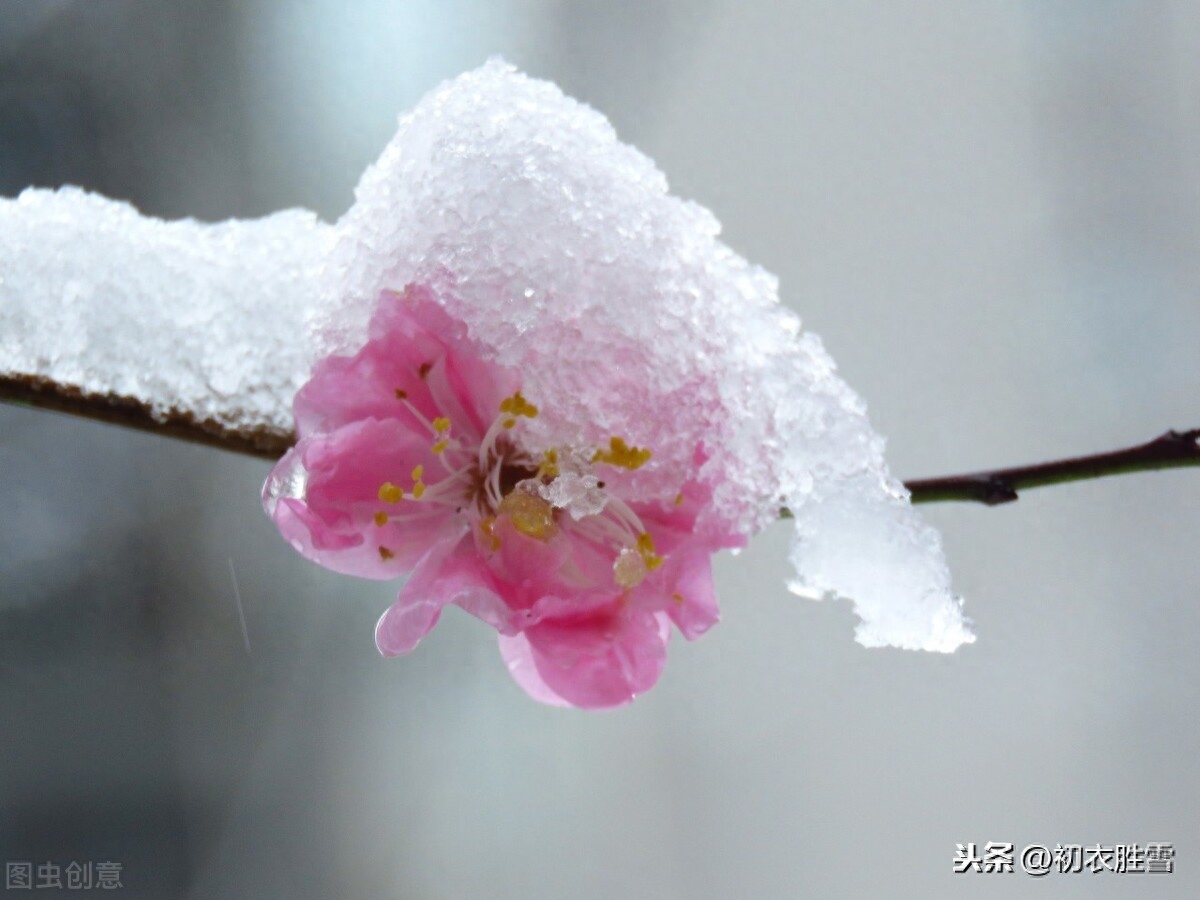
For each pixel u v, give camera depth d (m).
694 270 0.25
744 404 0.25
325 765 0.47
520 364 0.25
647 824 0.44
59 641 0.48
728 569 0.46
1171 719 0.44
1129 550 0.47
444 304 0.25
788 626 0.46
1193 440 0.26
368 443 0.25
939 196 0.52
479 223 0.25
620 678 0.25
